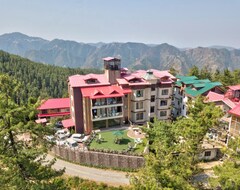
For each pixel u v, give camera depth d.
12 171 14.30
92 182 33.75
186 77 65.38
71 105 55.72
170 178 17.70
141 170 19.39
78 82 52.69
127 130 50.53
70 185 33.44
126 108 53.84
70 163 40.66
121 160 38.00
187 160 23.28
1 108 14.03
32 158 15.06
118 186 33.06
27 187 14.68
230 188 20.33
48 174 16.05
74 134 48.94
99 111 50.84
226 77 79.19
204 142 41.94
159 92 55.31
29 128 14.83
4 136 14.09
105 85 53.00
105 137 47.28
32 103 16.16
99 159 38.91
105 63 54.97
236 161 22.69
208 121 27.33
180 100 61.56
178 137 32.19
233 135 38.28
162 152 22.16
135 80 53.88
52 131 16.47
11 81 15.35
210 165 38.28
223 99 46.25
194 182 28.36
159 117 56.91
